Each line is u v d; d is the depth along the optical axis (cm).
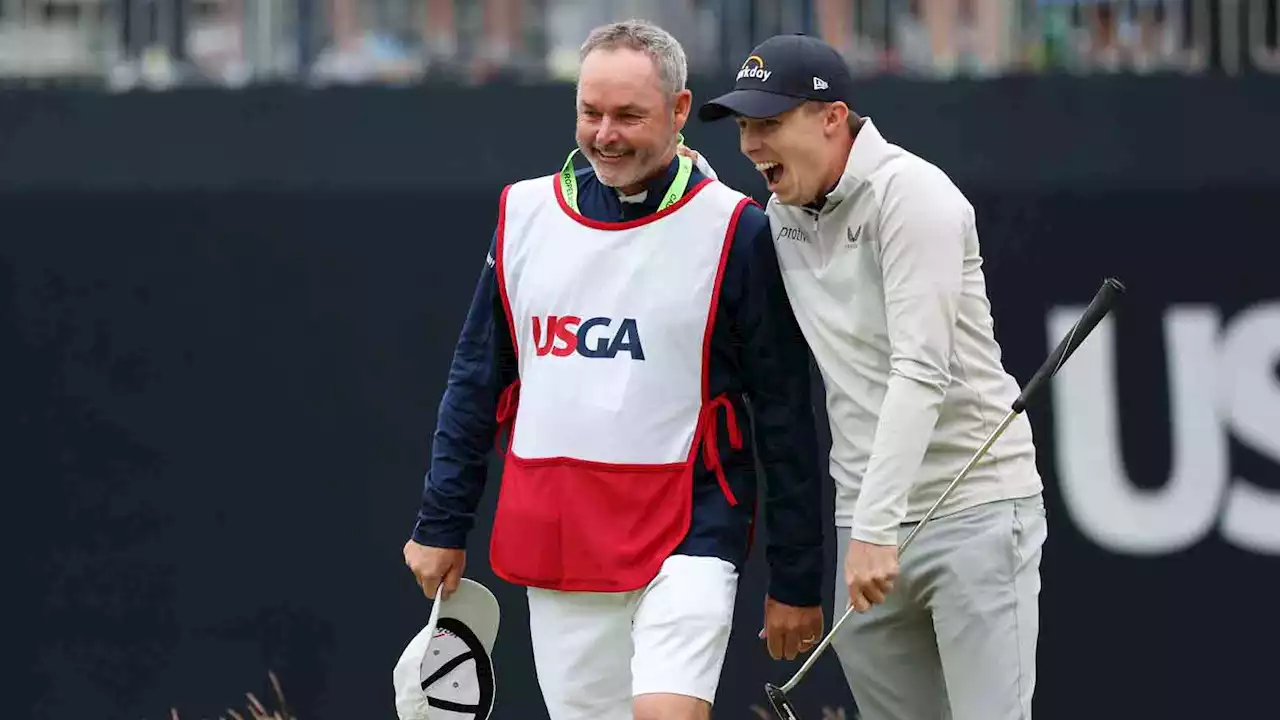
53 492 2058
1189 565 1992
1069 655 2003
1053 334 2014
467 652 1355
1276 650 1980
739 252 1263
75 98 2064
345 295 2048
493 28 2208
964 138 2031
